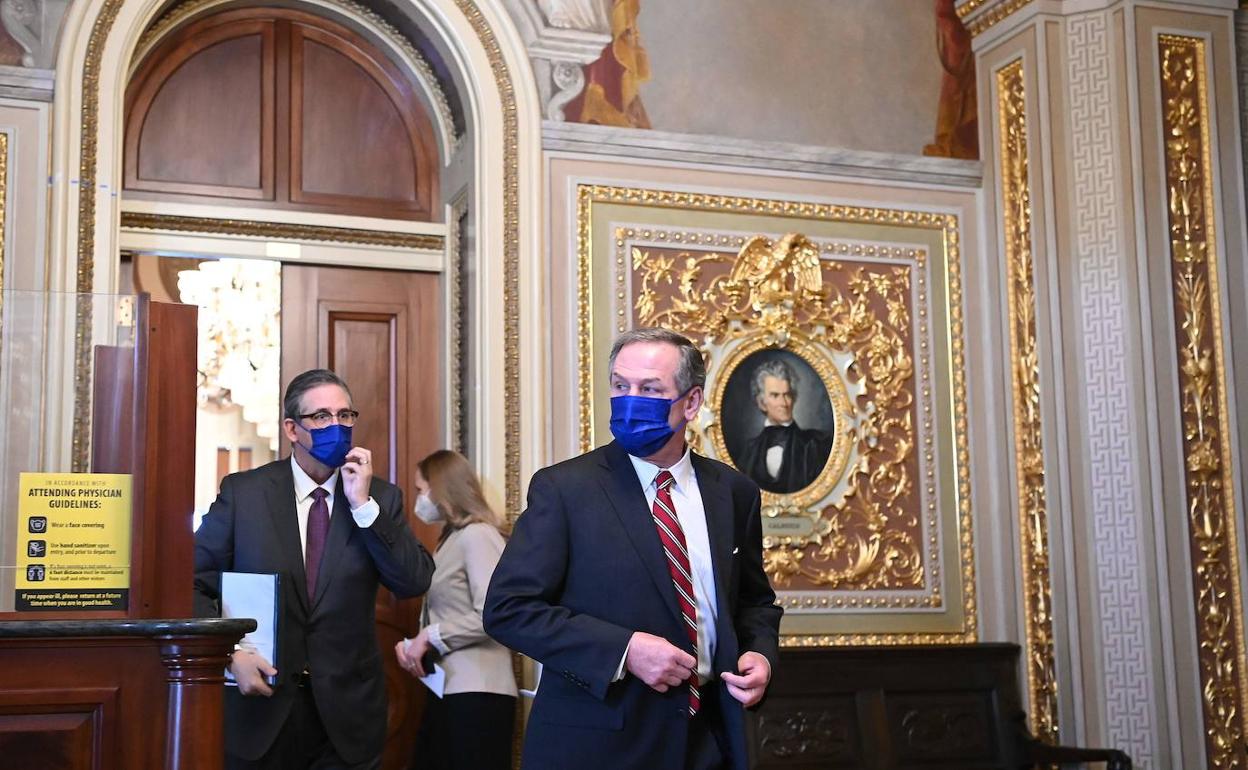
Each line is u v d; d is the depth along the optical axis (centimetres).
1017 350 634
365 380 596
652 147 603
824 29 645
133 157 561
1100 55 619
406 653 480
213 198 573
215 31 583
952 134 659
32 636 274
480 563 479
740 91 626
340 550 405
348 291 598
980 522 636
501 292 570
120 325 307
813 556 608
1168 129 612
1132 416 595
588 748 290
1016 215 639
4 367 295
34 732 277
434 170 617
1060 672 598
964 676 603
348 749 394
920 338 640
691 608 303
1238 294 609
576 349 580
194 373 313
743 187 618
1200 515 589
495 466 559
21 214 501
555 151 589
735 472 330
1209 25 624
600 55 603
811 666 579
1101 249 610
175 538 305
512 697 481
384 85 612
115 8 523
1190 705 574
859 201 637
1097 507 600
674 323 599
